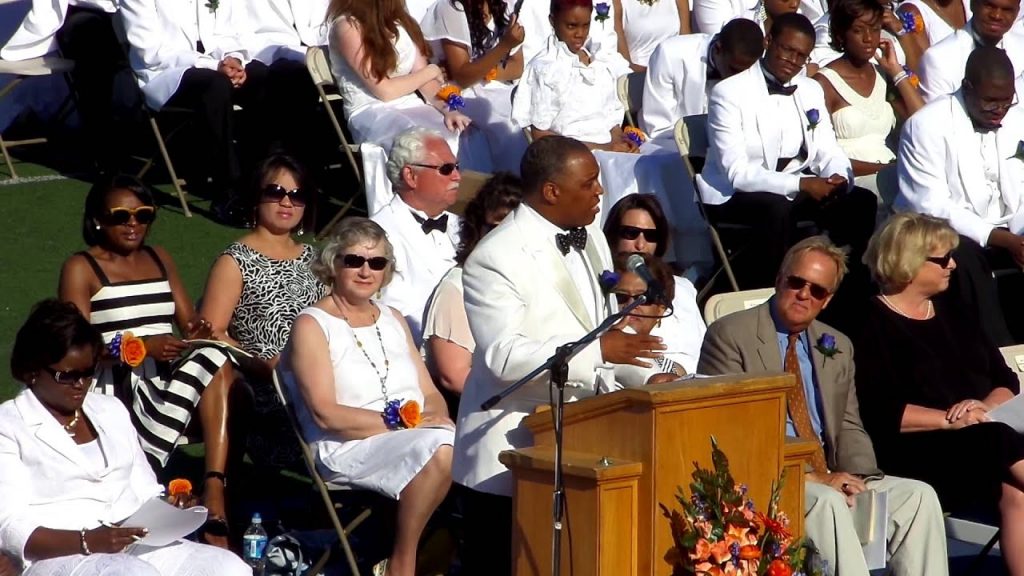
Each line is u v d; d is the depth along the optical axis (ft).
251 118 121.70
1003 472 76.02
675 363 79.56
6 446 64.54
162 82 116.06
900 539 73.26
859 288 102.78
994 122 102.22
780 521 58.08
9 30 128.67
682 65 117.39
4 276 106.11
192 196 121.90
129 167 126.00
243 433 79.20
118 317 79.36
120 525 64.75
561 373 56.65
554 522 56.49
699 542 55.57
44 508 65.21
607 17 123.54
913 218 81.10
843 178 102.37
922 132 102.58
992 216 103.65
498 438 63.82
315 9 127.85
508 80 123.75
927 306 82.07
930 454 78.64
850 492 71.46
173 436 76.13
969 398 80.28
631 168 110.63
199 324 80.33
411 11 130.21
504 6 122.01
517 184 81.87
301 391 75.61
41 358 64.34
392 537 77.71
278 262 86.02
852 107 114.21
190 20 120.16
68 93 131.85
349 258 76.79
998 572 82.64
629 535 56.59
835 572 68.33
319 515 84.48
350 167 124.47
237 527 82.69
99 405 67.82
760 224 103.55
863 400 79.77
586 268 65.41
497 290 62.75
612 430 57.77
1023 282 106.83
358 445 74.90
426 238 90.48
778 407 59.00
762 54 110.42
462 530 75.31
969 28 118.62
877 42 114.21
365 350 77.20
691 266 110.63
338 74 113.39
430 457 72.28
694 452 56.85
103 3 121.60
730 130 104.73
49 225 114.42
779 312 74.23
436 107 113.70
